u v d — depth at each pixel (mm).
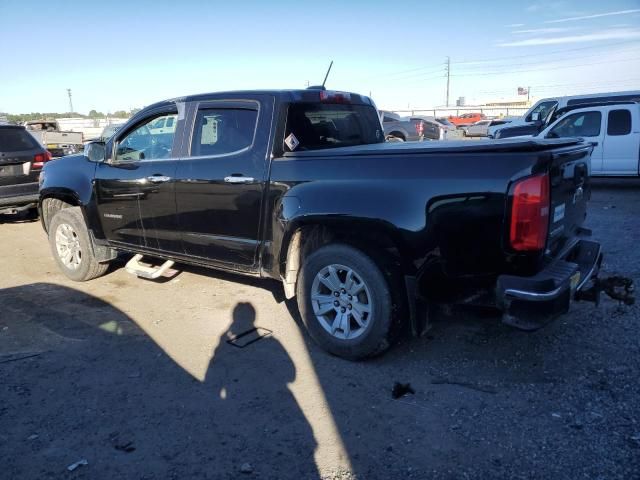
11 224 9984
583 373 3623
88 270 5914
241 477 2740
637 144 11273
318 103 4594
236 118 4457
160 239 5066
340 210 3701
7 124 8891
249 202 4289
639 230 7523
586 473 2670
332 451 2932
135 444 3023
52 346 4336
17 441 3062
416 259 3502
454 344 4172
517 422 3125
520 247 3152
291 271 4254
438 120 28844
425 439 3010
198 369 3912
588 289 3951
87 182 5602
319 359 4031
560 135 12102
